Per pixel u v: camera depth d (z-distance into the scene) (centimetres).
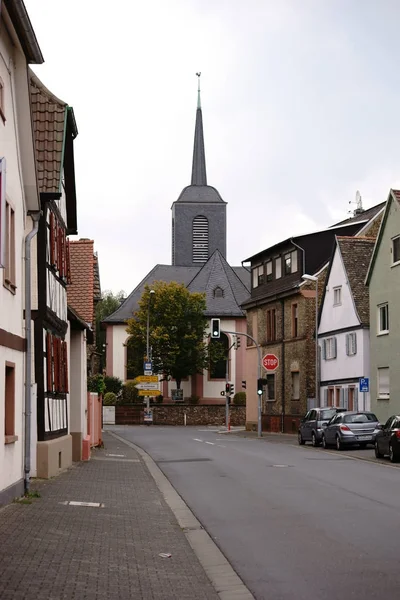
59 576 898
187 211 9981
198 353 8519
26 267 1667
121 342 8919
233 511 1541
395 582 899
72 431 2811
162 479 2211
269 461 2892
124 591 848
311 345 5491
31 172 1669
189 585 892
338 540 1186
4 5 1409
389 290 4291
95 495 1741
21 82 1598
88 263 3188
